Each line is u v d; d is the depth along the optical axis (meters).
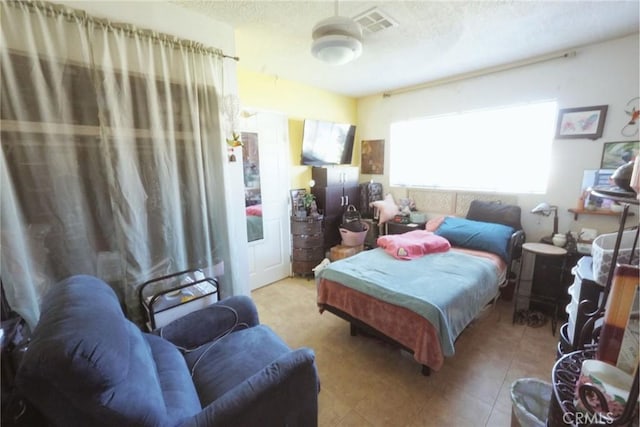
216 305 1.63
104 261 1.57
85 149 1.48
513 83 2.75
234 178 2.13
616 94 2.26
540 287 2.54
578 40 2.25
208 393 1.20
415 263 2.27
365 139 4.09
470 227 2.78
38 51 1.31
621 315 0.84
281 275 3.52
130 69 1.57
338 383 1.78
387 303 1.80
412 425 1.48
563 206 2.59
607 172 2.31
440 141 3.38
